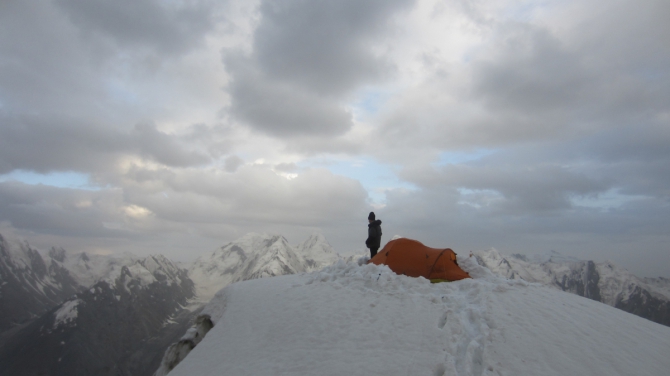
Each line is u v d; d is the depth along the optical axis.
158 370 21.92
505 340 13.81
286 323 17.12
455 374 12.16
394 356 13.34
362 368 12.92
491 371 12.49
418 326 14.95
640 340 14.50
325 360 13.75
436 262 20.48
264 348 15.75
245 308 20.03
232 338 17.55
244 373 14.24
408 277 19.70
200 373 15.59
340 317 16.47
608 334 14.63
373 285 19.17
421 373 12.38
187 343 22.42
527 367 12.50
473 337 14.41
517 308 16.19
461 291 18.30
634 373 12.28
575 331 14.55
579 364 12.59
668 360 13.27
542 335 14.12
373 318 15.98
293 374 13.37
